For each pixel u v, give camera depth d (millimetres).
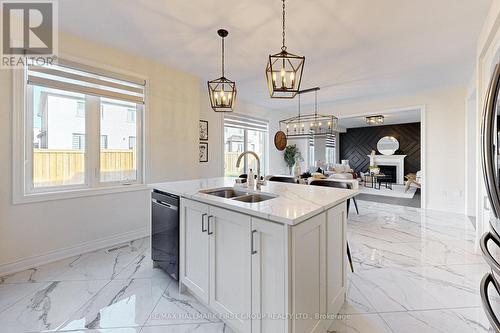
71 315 1766
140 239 3320
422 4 2178
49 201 2594
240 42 2914
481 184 2732
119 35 2754
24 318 1727
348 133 11484
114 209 3117
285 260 1272
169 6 2234
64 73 2670
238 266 1532
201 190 2100
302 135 5281
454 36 2758
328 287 1647
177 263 2070
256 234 1411
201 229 1816
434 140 5016
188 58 3393
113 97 3078
